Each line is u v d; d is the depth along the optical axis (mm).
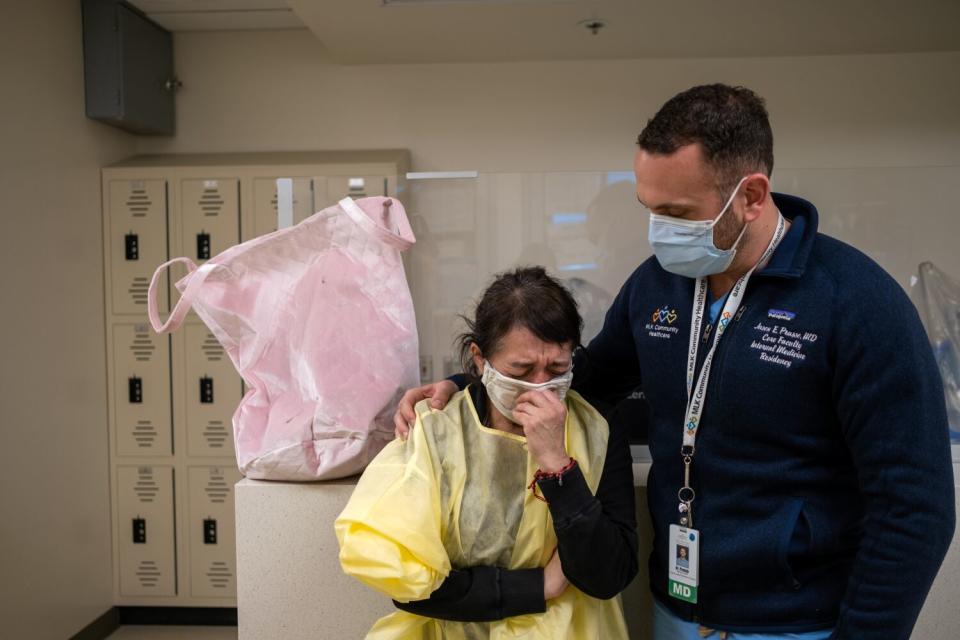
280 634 1530
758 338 1055
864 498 1069
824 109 3305
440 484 1168
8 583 2518
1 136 2510
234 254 1430
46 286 2744
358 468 1505
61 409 2832
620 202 1789
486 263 1812
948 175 1688
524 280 1179
